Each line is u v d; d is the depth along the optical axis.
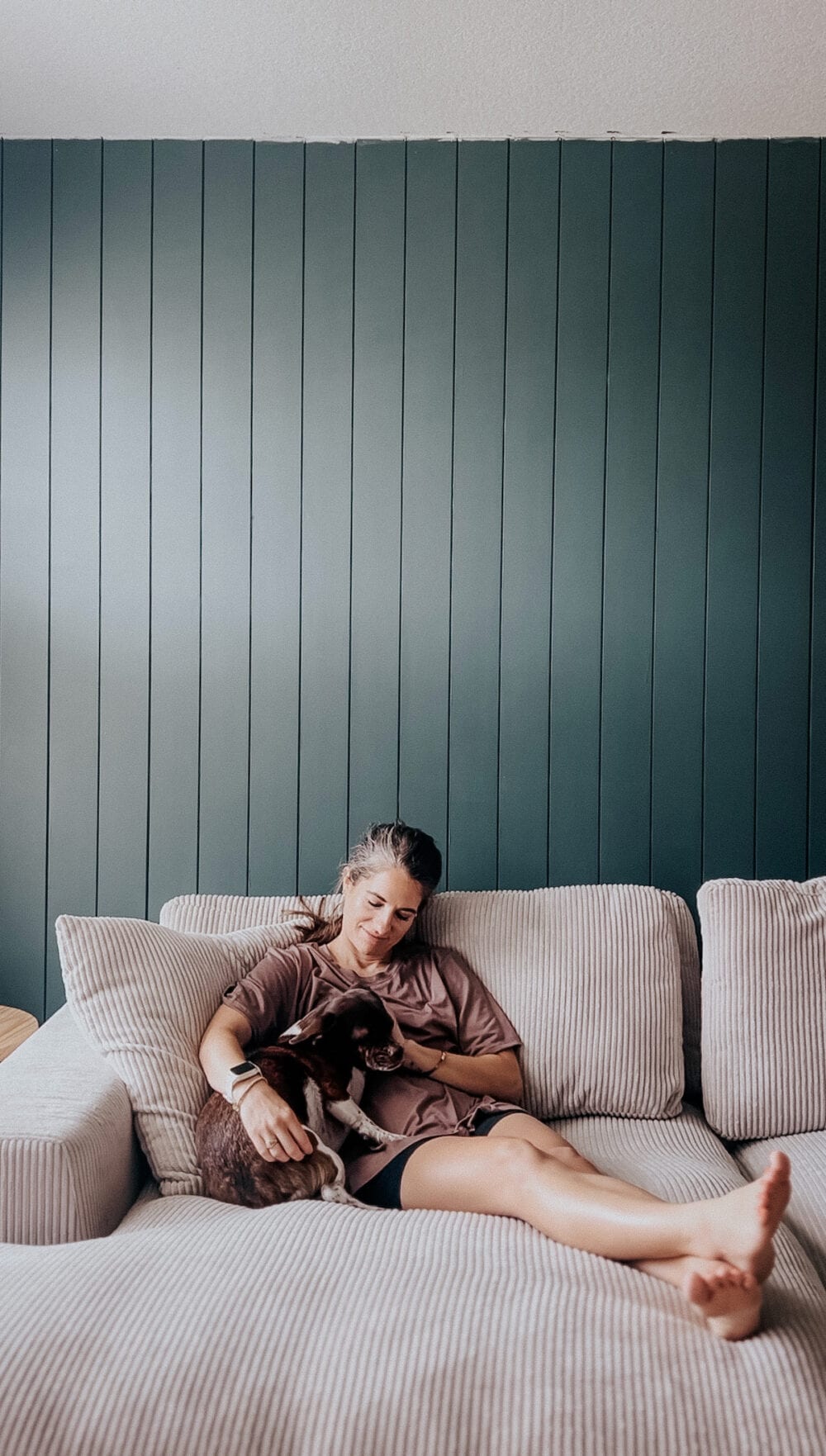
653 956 2.03
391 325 2.47
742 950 1.96
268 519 2.49
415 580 2.49
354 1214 1.48
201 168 2.46
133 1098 1.65
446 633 2.49
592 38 2.07
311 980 1.87
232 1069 1.63
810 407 2.46
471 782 2.50
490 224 2.45
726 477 2.47
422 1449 1.06
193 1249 1.35
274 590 2.50
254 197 2.46
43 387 2.49
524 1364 1.15
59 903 2.53
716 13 1.98
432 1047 1.89
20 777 2.53
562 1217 1.41
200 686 2.51
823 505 2.47
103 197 2.47
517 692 2.49
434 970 1.96
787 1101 1.89
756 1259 1.21
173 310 2.48
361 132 2.44
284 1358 1.15
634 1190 1.44
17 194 2.48
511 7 1.97
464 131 2.44
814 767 2.48
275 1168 1.56
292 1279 1.28
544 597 2.48
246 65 2.18
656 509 2.47
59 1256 1.33
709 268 2.46
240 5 1.97
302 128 2.43
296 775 2.51
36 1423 1.07
